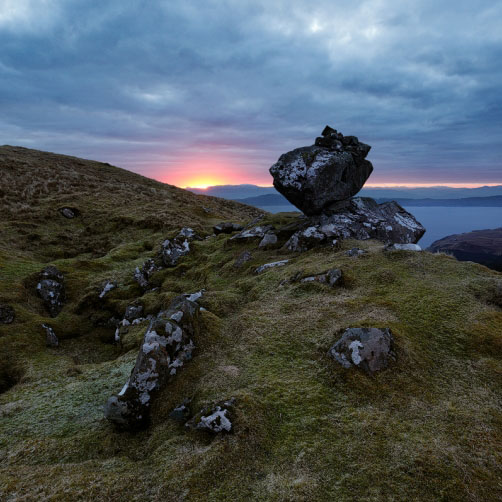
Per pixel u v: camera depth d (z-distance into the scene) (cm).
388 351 257
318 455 199
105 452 230
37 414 281
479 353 267
